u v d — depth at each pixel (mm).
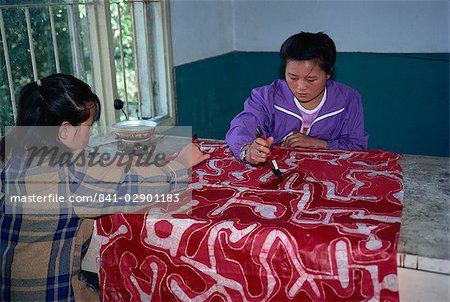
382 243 952
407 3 3158
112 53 2238
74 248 1098
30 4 1858
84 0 2172
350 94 1742
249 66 3650
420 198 1178
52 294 1071
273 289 1025
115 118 2283
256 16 3535
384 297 960
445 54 3156
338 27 3359
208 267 1064
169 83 2770
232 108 3684
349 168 1415
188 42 2963
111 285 1177
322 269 979
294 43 1496
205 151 1618
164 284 1119
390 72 3311
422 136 3354
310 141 1664
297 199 1186
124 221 1124
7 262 1063
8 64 1807
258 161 1377
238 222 1053
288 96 1714
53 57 2150
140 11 2557
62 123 1039
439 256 909
